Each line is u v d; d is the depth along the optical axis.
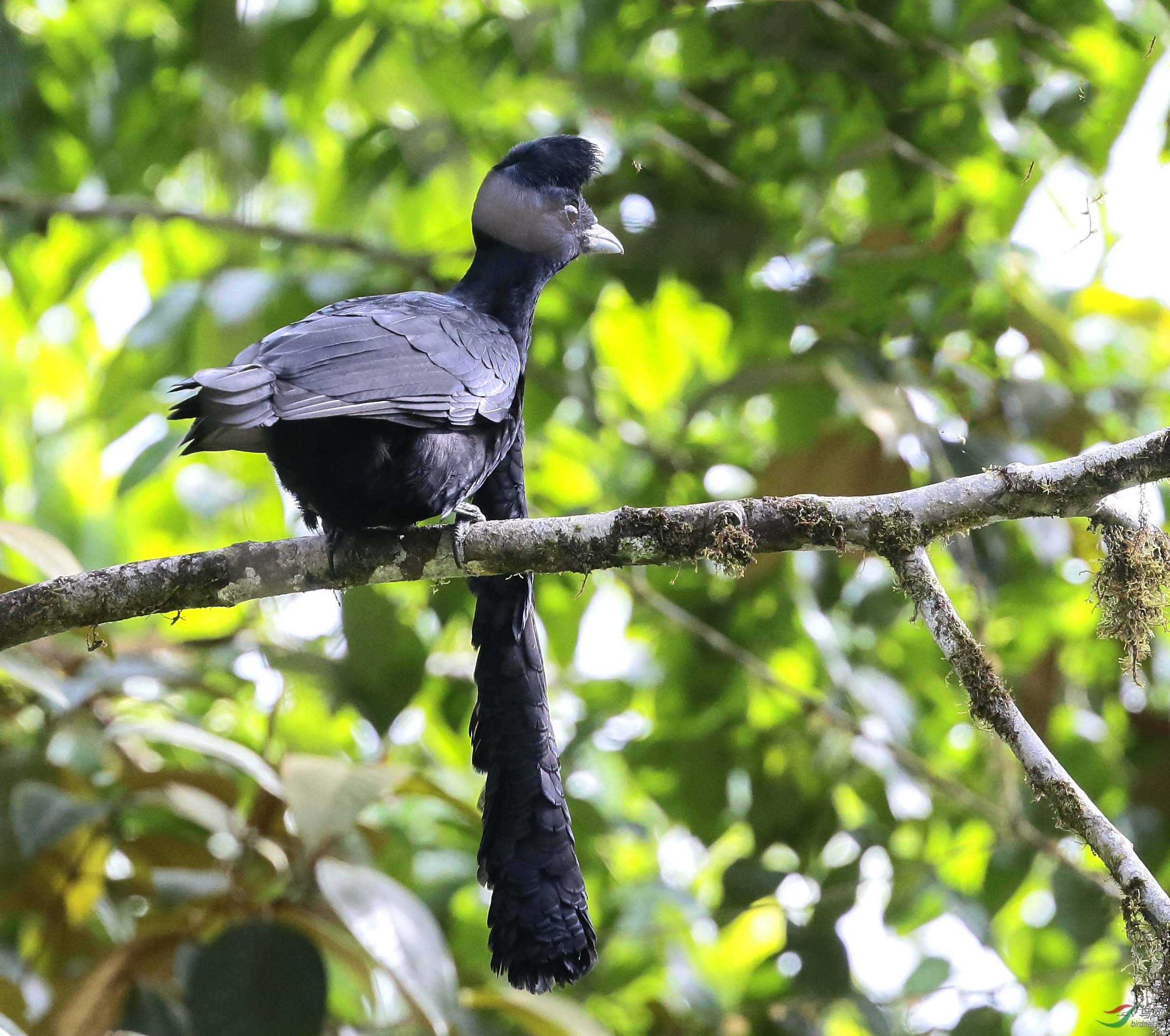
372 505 7.11
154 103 12.20
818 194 11.73
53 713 9.71
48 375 14.99
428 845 11.27
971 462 10.39
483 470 7.77
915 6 10.66
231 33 10.90
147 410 11.88
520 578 7.21
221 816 9.01
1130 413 12.14
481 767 7.23
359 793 7.92
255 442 6.93
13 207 11.16
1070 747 11.35
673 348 13.52
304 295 11.07
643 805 14.02
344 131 13.56
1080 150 10.63
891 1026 10.30
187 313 10.71
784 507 6.71
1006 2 10.82
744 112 11.11
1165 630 7.05
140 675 9.45
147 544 14.49
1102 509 6.81
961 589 11.97
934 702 12.58
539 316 11.77
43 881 9.37
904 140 10.88
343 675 9.78
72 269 12.52
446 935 10.80
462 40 11.31
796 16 10.62
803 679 12.41
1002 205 11.66
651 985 11.82
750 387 11.03
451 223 13.49
